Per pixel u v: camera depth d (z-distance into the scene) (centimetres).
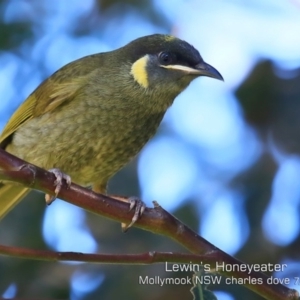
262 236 1270
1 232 1258
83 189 789
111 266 1227
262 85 1366
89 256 675
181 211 1310
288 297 714
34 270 1234
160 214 777
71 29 1454
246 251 1263
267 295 711
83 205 788
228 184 1339
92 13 1473
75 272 1232
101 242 1277
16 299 720
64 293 1223
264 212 1296
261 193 1315
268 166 1334
